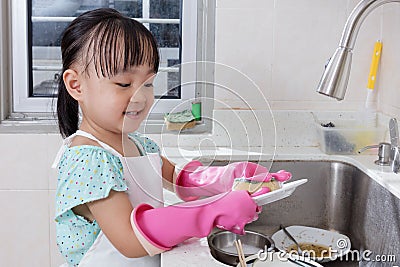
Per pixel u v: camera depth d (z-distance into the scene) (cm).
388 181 138
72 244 110
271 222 160
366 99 182
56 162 114
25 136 183
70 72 109
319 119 182
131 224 100
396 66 164
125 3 190
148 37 109
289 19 179
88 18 108
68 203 102
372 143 169
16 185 186
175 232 100
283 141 182
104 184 102
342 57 118
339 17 179
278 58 181
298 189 164
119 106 106
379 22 178
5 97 190
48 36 192
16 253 190
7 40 190
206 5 186
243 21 179
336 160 166
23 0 188
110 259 108
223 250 108
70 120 127
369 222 147
